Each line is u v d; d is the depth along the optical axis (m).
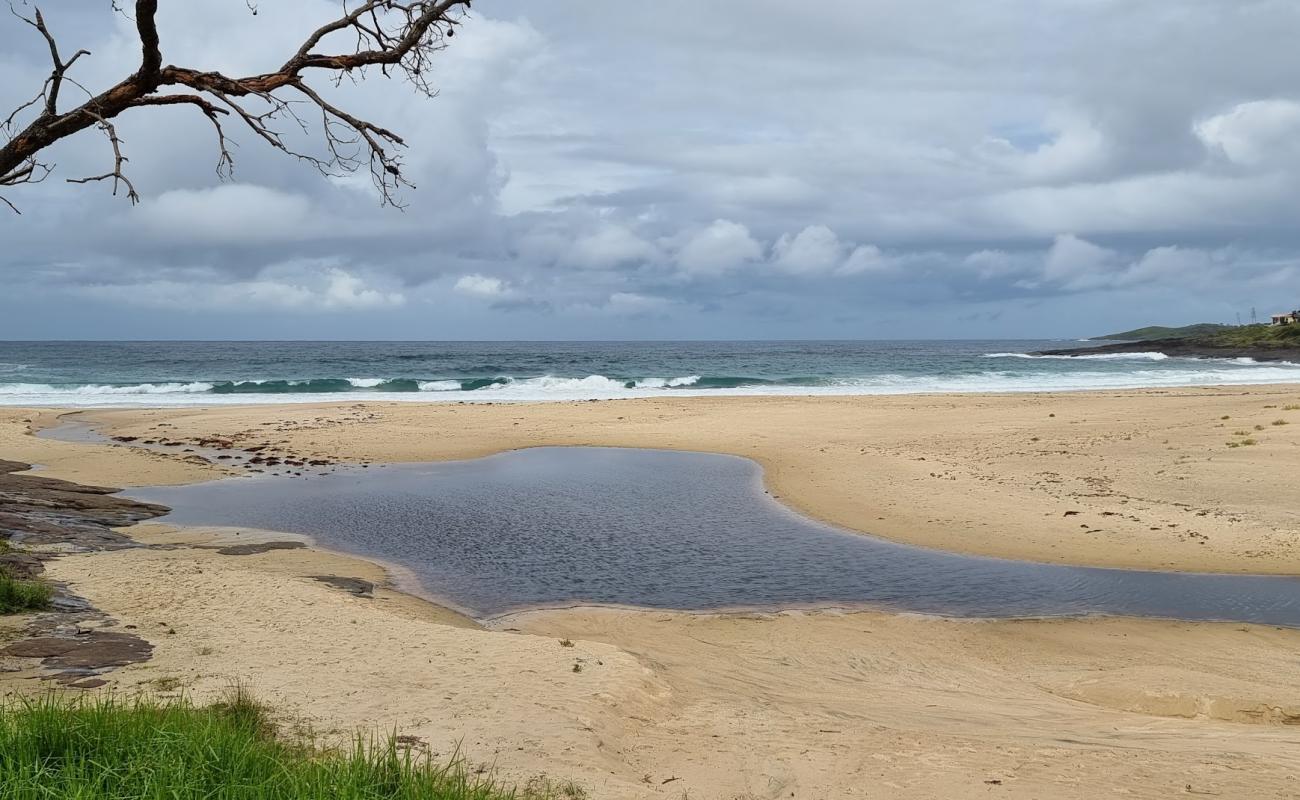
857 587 12.62
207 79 5.72
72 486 19.84
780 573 13.35
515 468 24.02
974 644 10.31
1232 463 20.28
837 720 7.12
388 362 89.25
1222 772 5.75
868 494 19.08
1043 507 17.14
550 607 11.55
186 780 4.30
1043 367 80.31
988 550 14.59
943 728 6.98
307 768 4.64
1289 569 13.09
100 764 4.42
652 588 12.53
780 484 20.92
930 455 23.70
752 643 10.16
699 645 10.03
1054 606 11.76
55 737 4.75
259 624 9.49
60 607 9.89
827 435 28.56
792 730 6.75
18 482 19.52
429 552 14.58
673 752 6.20
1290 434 23.47
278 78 5.85
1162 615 11.34
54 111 5.41
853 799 5.32
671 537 15.74
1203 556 13.82
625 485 21.27
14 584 10.00
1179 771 5.77
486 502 19.09
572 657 8.43
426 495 19.94
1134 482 19.09
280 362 88.00
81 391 48.00
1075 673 9.23
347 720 6.39
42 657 8.02
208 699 6.72
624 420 33.28
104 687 7.05
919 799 5.30
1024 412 32.69
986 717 7.47
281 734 5.91
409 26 5.98
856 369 78.69
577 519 17.31
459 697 7.08
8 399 43.59
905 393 44.91
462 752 5.80
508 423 32.72
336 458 25.48
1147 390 45.84
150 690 6.99
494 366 81.69
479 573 13.27
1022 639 10.50
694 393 48.53
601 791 5.23
